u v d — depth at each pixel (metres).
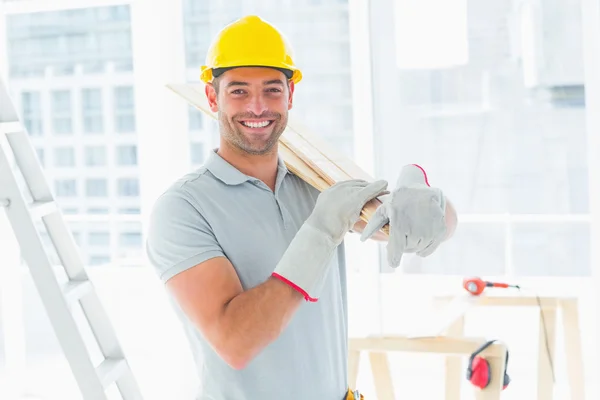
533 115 3.12
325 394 1.71
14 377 3.76
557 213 3.11
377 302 3.34
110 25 4.49
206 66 1.73
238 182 1.70
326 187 1.73
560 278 3.12
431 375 3.37
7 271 3.71
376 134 3.32
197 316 1.56
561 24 3.06
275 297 1.47
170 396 3.73
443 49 3.21
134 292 4.61
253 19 1.68
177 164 3.59
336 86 3.40
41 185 2.19
